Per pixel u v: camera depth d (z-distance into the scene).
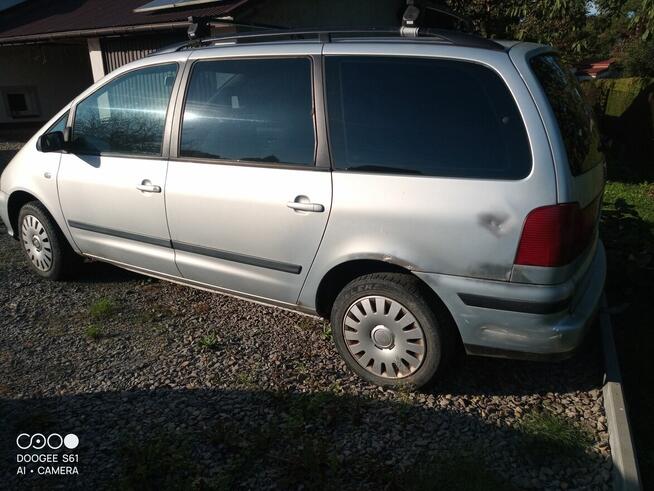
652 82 10.95
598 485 2.73
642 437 3.14
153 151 4.12
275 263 3.66
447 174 3.10
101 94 4.45
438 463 2.83
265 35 3.85
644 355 3.96
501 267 3.00
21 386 3.54
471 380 3.61
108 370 3.71
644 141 10.73
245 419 3.21
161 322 4.37
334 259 3.42
